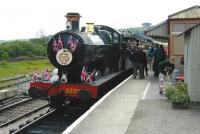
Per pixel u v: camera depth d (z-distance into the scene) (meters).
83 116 12.48
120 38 21.62
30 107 18.11
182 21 22.55
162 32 23.80
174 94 13.77
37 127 13.57
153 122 11.57
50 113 15.27
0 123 14.60
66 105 16.91
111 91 17.88
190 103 13.82
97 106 14.14
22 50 60.47
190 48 13.70
